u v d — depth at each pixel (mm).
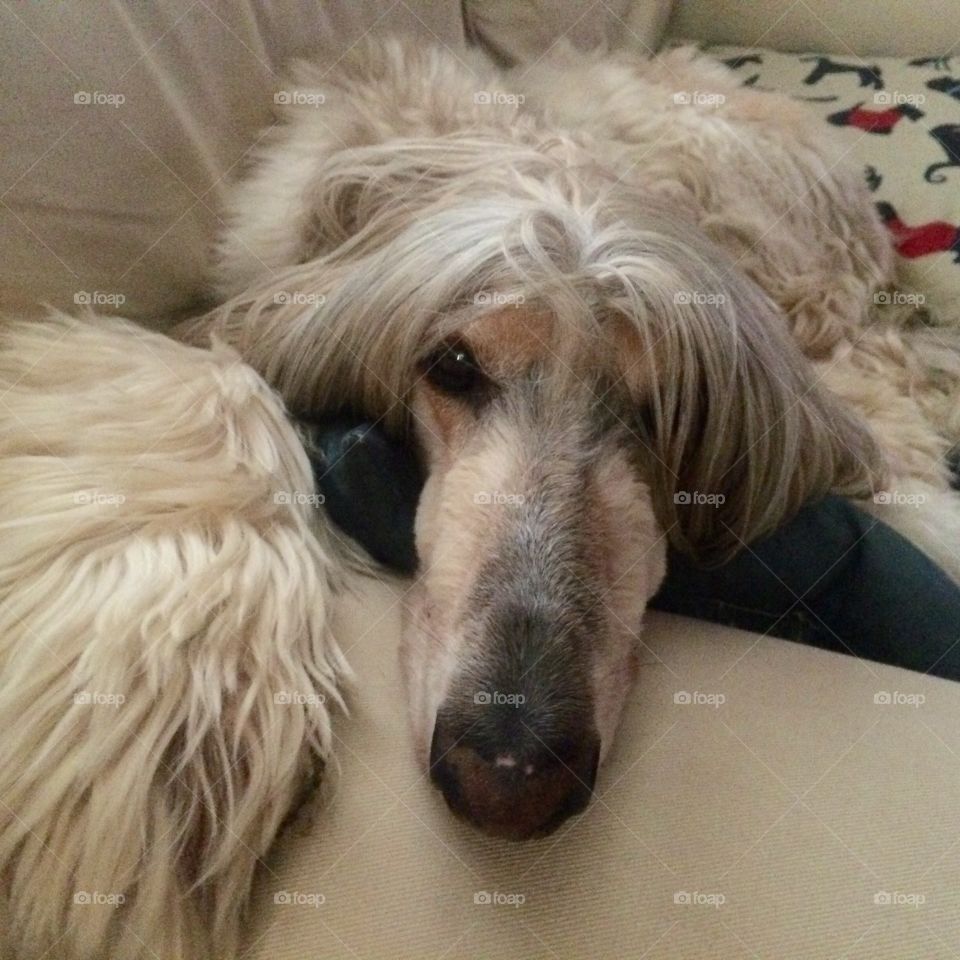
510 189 870
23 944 568
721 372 812
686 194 1110
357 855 579
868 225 1294
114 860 561
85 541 655
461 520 737
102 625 606
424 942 545
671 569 860
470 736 589
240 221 949
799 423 867
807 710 678
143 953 561
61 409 745
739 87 1335
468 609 676
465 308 787
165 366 808
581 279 774
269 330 886
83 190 811
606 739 635
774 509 859
